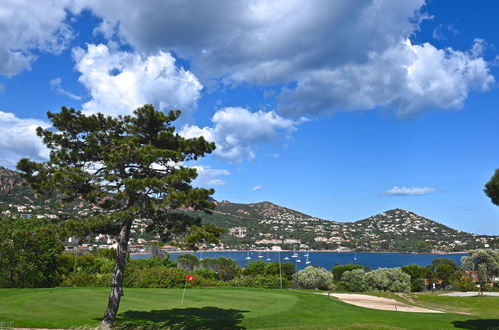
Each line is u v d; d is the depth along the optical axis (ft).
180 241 61.98
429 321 83.66
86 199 63.41
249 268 257.96
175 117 72.43
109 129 68.54
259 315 75.10
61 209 68.13
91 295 87.86
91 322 58.70
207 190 61.21
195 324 64.13
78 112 65.92
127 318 65.98
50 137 63.57
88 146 64.54
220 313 74.90
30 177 61.62
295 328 61.31
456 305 143.84
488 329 73.72
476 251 244.01
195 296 96.58
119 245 62.69
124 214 56.90
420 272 309.42
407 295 163.84
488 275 240.94
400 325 76.69
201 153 70.59
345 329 61.46
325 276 206.28
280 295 105.29
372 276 223.71
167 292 102.22
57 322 56.95
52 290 94.79
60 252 133.59
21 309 67.31
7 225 114.83
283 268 272.92
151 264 209.36
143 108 68.69
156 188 59.57
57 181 58.03
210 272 220.43
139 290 104.99
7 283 121.70
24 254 117.60
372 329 62.28
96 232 61.52
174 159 62.75
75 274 147.43
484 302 146.30
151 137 70.03
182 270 144.97
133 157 60.23
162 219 66.08
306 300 100.01
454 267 341.62
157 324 61.67
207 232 60.75
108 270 160.04
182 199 59.00
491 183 64.23
